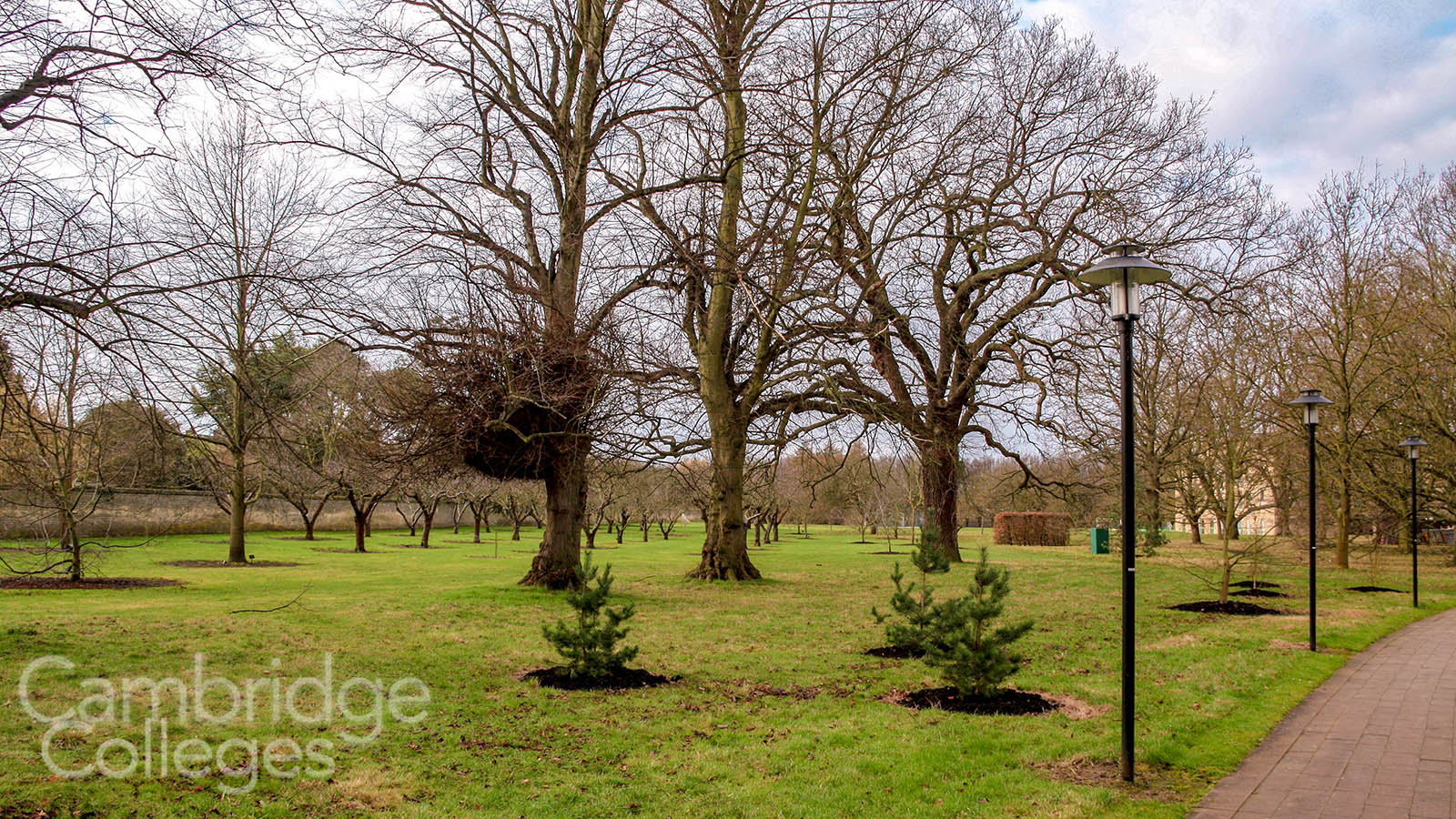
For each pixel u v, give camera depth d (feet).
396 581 70.74
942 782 20.35
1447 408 92.63
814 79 65.57
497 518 228.43
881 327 60.18
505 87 65.00
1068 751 22.66
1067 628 45.75
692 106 60.23
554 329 49.73
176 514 135.03
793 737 24.16
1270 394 94.58
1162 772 21.22
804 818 18.24
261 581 68.64
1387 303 97.81
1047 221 82.33
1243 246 74.08
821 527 282.15
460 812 18.63
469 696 28.99
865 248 69.62
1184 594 64.44
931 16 62.59
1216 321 73.51
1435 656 38.42
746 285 47.42
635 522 225.97
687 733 24.85
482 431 49.62
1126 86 73.87
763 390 69.00
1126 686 20.74
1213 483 78.23
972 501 134.21
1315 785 20.31
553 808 18.81
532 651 37.55
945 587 70.03
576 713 26.96
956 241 83.05
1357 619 50.60
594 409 52.39
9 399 28.60
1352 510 110.11
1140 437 101.35
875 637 42.75
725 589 65.92
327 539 145.79
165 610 47.70
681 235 56.95
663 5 57.16
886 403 66.59
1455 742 24.21
